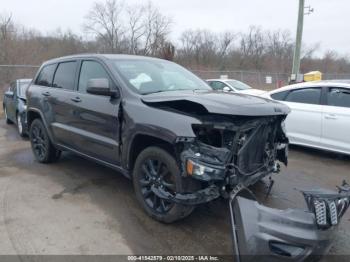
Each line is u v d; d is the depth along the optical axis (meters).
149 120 3.67
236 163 3.39
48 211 4.22
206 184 3.44
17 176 5.50
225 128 3.35
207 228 3.80
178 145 3.41
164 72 4.82
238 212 2.97
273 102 3.85
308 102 6.86
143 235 3.66
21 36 30.42
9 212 4.20
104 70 4.55
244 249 2.82
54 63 5.80
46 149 5.96
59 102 5.25
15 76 18.67
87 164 6.11
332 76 35.41
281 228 2.76
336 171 5.89
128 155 4.04
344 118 6.25
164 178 3.70
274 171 4.04
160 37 41.66
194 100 3.44
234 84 13.98
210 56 45.91
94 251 3.38
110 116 4.24
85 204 4.42
